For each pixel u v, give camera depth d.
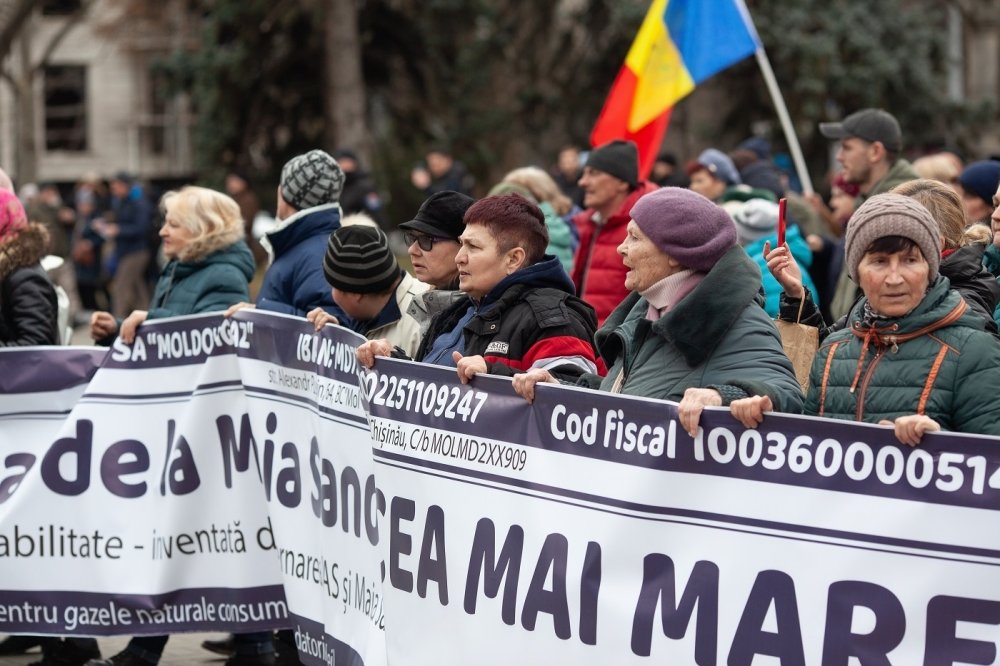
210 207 6.95
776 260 5.19
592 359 5.12
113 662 6.43
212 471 6.23
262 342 6.05
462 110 30.19
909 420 3.84
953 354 4.14
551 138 32.16
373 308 6.09
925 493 3.87
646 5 29.12
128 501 6.32
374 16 29.66
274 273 6.85
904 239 4.19
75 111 46.72
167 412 6.30
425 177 20.72
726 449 4.16
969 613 3.83
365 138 28.03
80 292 24.69
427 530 4.97
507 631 4.68
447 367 4.92
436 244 5.85
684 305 4.48
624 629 4.35
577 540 4.48
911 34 30.14
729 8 9.96
